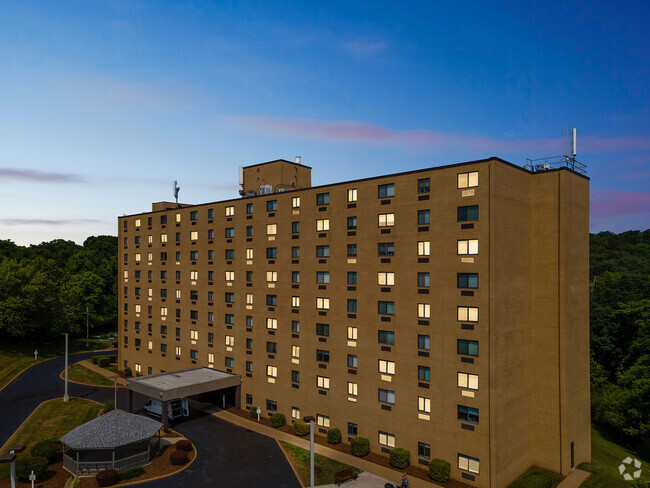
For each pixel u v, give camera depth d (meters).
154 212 61.12
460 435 32.19
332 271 40.53
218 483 31.89
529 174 35.88
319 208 41.84
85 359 75.94
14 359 71.12
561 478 33.62
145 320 62.38
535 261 35.84
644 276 84.56
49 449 35.78
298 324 43.25
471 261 32.06
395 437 35.78
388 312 36.56
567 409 34.44
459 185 32.84
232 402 50.31
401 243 35.91
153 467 34.44
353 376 38.66
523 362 34.50
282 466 34.66
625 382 49.72
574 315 35.97
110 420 36.25
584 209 37.94
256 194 52.22
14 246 121.12
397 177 36.38
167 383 45.31
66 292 91.44
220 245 51.66
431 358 33.81
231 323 50.09
